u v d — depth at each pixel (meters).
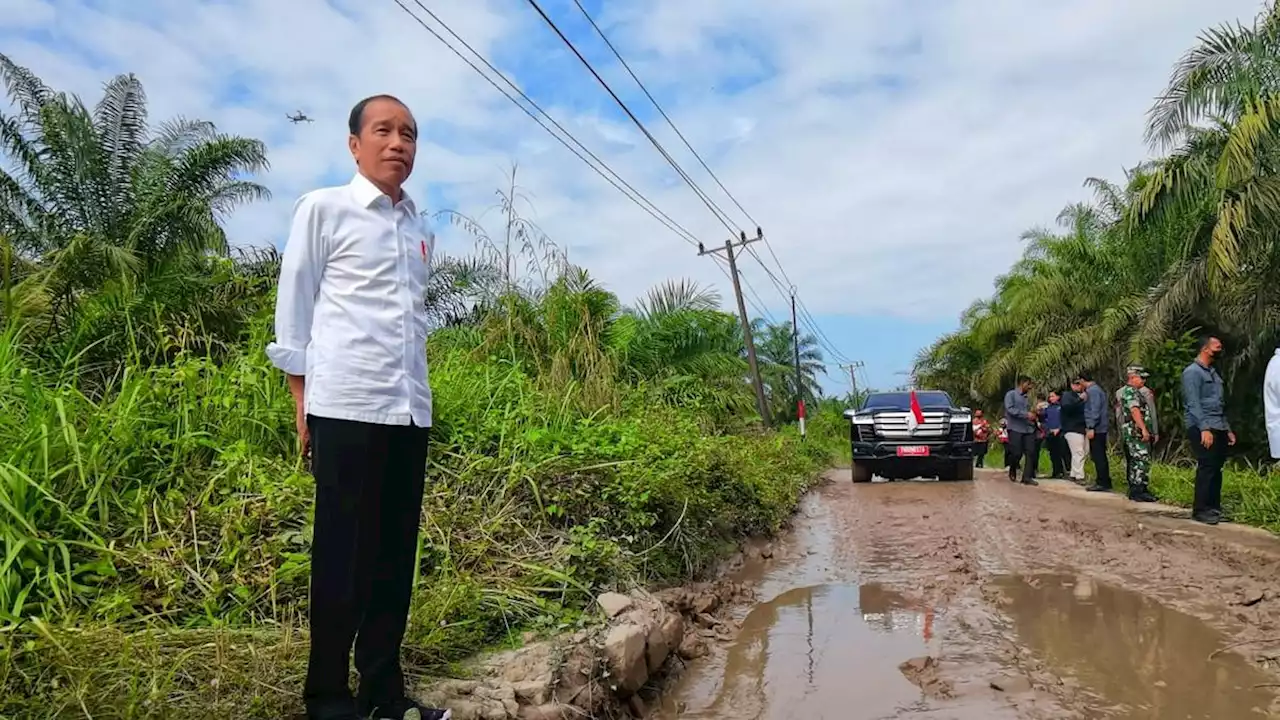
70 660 2.79
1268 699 3.69
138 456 4.47
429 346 8.12
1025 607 5.37
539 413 6.69
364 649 2.89
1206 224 13.70
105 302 6.20
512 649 3.81
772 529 8.65
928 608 5.45
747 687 4.09
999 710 3.64
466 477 5.29
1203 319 15.67
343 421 2.68
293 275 2.71
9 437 3.98
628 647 3.88
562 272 10.66
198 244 15.57
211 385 5.23
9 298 5.51
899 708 3.71
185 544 3.95
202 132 17.88
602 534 5.31
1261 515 8.25
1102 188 22.17
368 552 2.76
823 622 5.20
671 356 12.98
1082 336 21.83
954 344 38.44
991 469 20.70
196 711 2.74
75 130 15.99
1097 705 3.67
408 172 2.91
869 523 9.45
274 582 3.64
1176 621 4.92
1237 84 12.02
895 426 15.03
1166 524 8.41
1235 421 15.33
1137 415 10.57
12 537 3.31
